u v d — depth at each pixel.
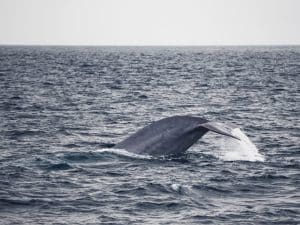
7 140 93.88
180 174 69.50
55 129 106.50
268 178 68.81
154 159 74.81
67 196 60.19
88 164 73.75
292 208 56.97
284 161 78.88
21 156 80.19
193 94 186.62
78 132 104.12
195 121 74.19
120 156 76.25
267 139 97.94
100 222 52.59
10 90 190.38
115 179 67.00
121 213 55.22
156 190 62.78
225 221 53.12
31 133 101.19
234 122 120.81
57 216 53.97
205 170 71.81
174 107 148.50
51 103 152.50
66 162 74.56
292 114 133.62
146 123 117.69
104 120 120.88
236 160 78.50
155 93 189.75
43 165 73.19
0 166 72.38
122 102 159.12
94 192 61.84
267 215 54.78
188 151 82.06
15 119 119.31
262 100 166.38
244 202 59.03
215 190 63.31
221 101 164.00
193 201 59.16
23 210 55.41
